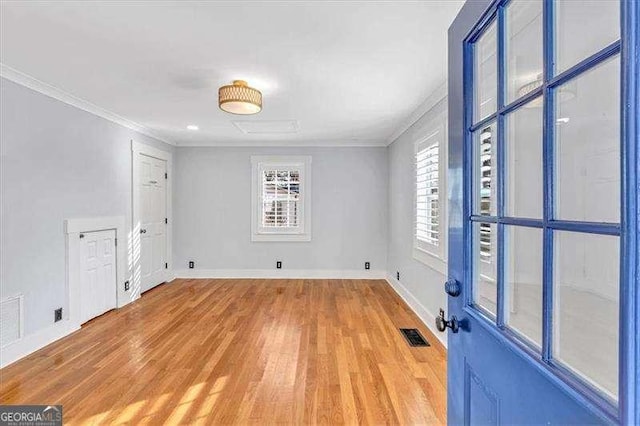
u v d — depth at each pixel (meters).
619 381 0.50
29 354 2.68
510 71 0.89
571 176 0.69
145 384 2.22
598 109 0.66
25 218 2.72
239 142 5.35
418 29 1.97
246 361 2.55
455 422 1.11
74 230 3.22
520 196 0.89
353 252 5.47
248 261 5.50
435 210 3.20
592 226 0.58
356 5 1.75
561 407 0.62
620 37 0.51
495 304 0.95
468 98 1.03
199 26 1.94
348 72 2.58
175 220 5.43
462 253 1.06
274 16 1.84
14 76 2.59
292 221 5.48
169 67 2.49
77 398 2.06
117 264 3.91
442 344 2.86
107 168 3.76
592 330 0.65
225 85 2.82
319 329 3.21
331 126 4.32
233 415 1.90
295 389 2.16
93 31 2.00
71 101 3.18
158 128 4.41
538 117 0.85
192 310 3.82
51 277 2.96
